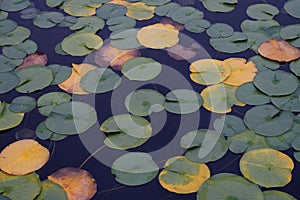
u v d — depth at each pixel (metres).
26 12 3.59
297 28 3.41
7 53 3.36
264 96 3.11
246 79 3.19
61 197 2.84
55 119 3.09
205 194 2.83
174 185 2.86
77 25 3.50
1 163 2.94
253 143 2.97
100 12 3.57
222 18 3.51
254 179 2.86
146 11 3.55
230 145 2.97
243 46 3.34
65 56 3.35
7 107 3.14
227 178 2.87
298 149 2.94
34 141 3.02
